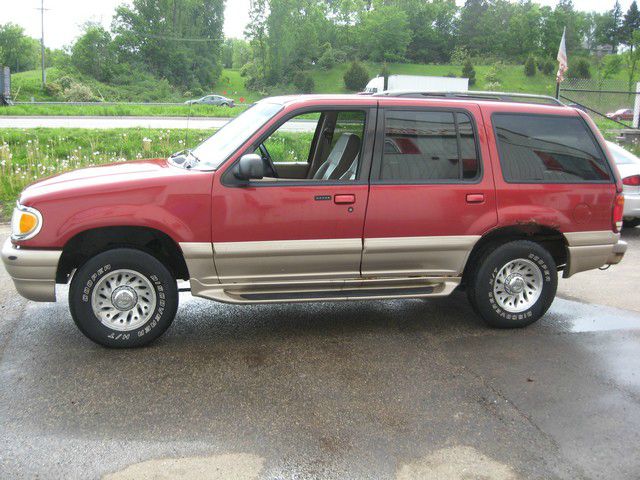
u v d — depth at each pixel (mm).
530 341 5051
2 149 13508
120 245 4652
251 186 4578
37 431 3473
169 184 4484
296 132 11656
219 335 5070
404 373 4359
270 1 109562
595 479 3109
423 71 122750
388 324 5438
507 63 128125
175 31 105062
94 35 92938
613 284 6930
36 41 112188
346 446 3375
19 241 4398
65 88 68188
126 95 84375
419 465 3201
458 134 4949
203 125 25453
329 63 119875
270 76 112125
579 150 5227
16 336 4965
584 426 3643
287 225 4641
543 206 5098
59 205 4363
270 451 3307
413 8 137250
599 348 4906
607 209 5266
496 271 5160
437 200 4863
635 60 82125
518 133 5090
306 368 4422
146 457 3227
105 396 3920
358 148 4953
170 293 4656
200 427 3547
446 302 6168
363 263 4875
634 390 4137
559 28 132625
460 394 4035
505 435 3523
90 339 4648
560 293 6555
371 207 4750
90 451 3275
